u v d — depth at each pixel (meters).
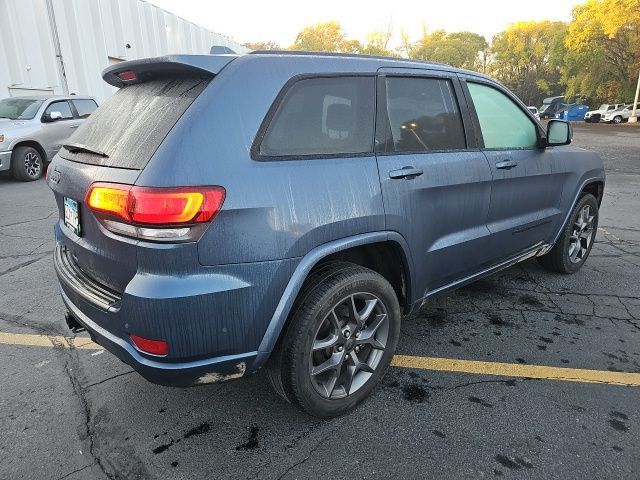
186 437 2.37
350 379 2.49
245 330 2.04
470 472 2.12
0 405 2.62
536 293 4.09
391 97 2.66
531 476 2.09
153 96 2.23
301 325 2.21
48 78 13.63
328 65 2.40
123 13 16.64
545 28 60.12
